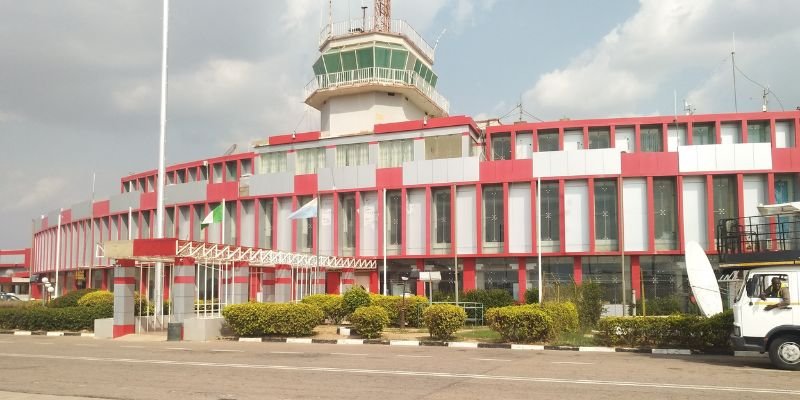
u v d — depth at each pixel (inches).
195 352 765.9
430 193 1705.2
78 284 2559.1
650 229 1549.0
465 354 755.4
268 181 1898.4
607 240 1590.8
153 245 986.7
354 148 1877.5
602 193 1609.3
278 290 1326.3
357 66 1957.4
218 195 1999.3
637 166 1573.6
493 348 856.9
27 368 611.2
